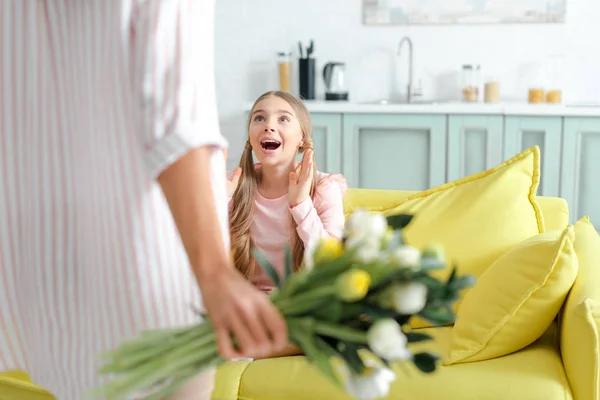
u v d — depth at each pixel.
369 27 4.91
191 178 0.81
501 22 4.74
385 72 4.93
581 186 4.21
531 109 4.18
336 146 4.45
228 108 5.13
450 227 2.14
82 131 0.92
